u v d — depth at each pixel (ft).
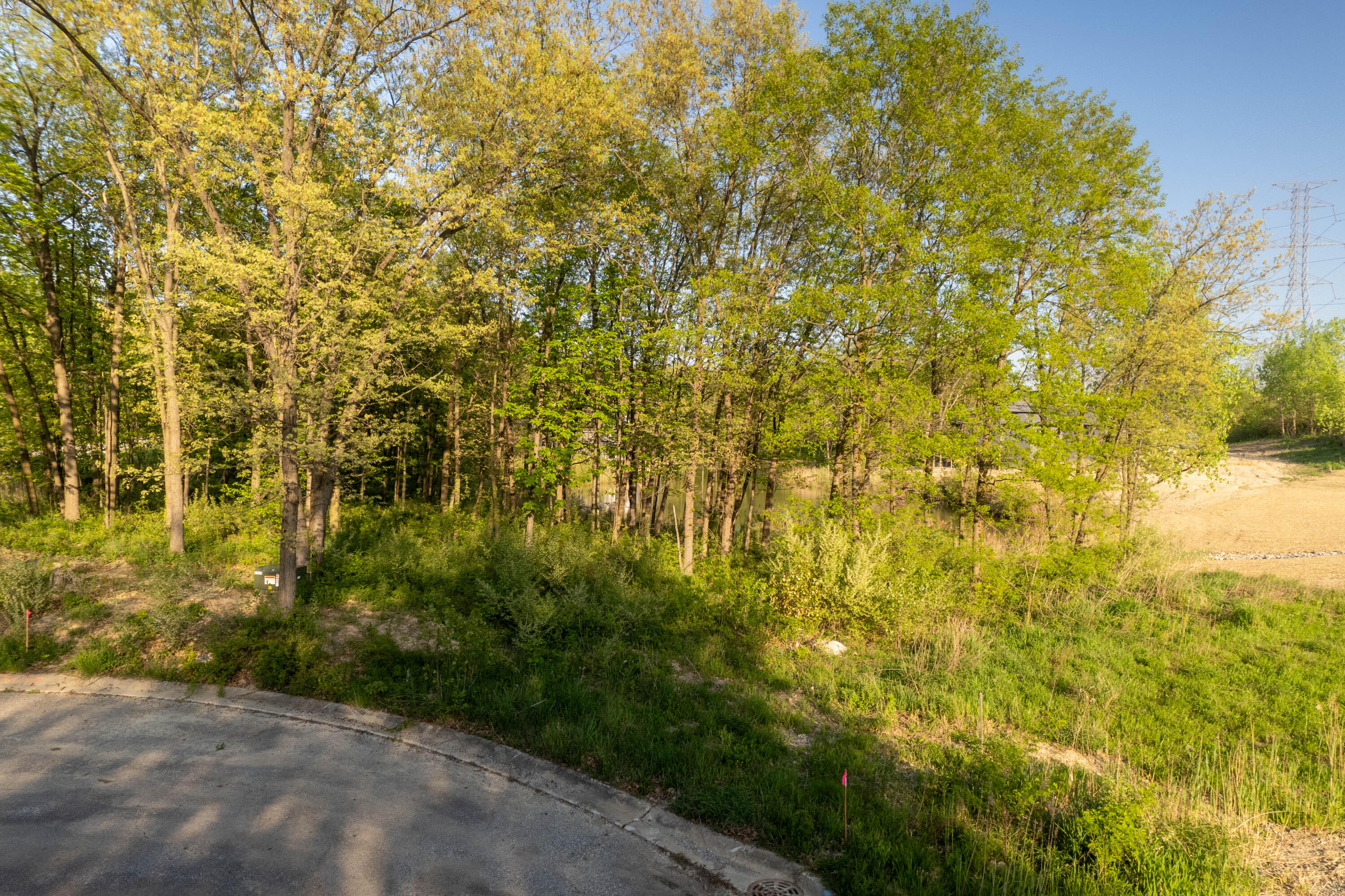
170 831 16.26
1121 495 57.93
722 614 37.27
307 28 33.01
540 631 31.24
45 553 39.14
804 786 20.33
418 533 58.39
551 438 59.06
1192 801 19.86
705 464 50.47
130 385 62.95
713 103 46.52
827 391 46.01
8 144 47.16
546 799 19.20
